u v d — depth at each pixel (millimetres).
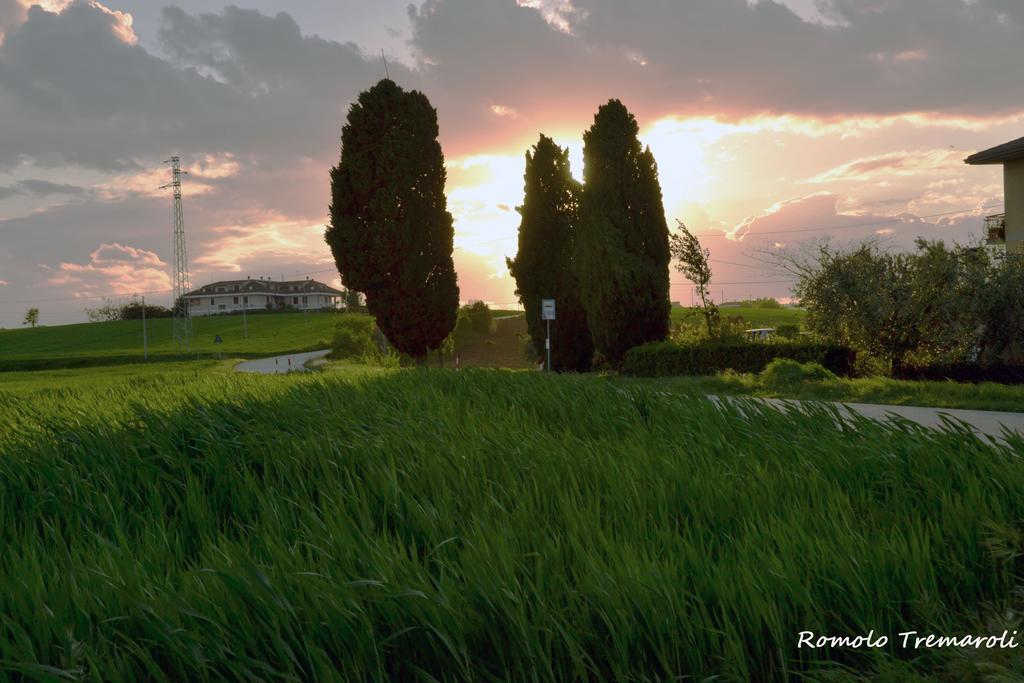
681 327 31641
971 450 5953
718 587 3355
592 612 3252
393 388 11039
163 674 2828
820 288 24344
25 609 3242
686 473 5227
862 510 4855
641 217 31625
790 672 3193
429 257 35219
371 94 34781
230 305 155500
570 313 36688
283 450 6562
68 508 5578
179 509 5340
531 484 5348
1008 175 31797
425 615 3113
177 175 87188
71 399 11711
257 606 3070
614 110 31359
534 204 37094
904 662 3273
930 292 22703
